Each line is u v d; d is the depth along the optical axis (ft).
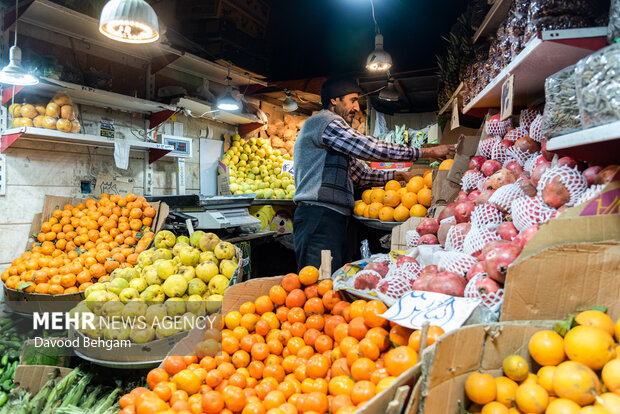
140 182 15.47
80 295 9.57
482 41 8.10
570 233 4.03
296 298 6.38
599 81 3.49
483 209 5.93
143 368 7.35
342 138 9.29
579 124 4.13
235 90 19.35
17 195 11.96
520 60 5.11
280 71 28.30
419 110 25.04
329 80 10.39
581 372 3.35
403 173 11.12
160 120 15.34
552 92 4.33
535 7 4.91
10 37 11.81
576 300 3.99
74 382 7.45
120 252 10.56
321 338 5.66
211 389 5.35
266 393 4.99
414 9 25.52
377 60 16.71
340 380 4.55
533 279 4.04
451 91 12.07
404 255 7.16
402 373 3.85
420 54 25.66
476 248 5.60
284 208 18.71
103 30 10.05
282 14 28.14
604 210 4.02
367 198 10.62
